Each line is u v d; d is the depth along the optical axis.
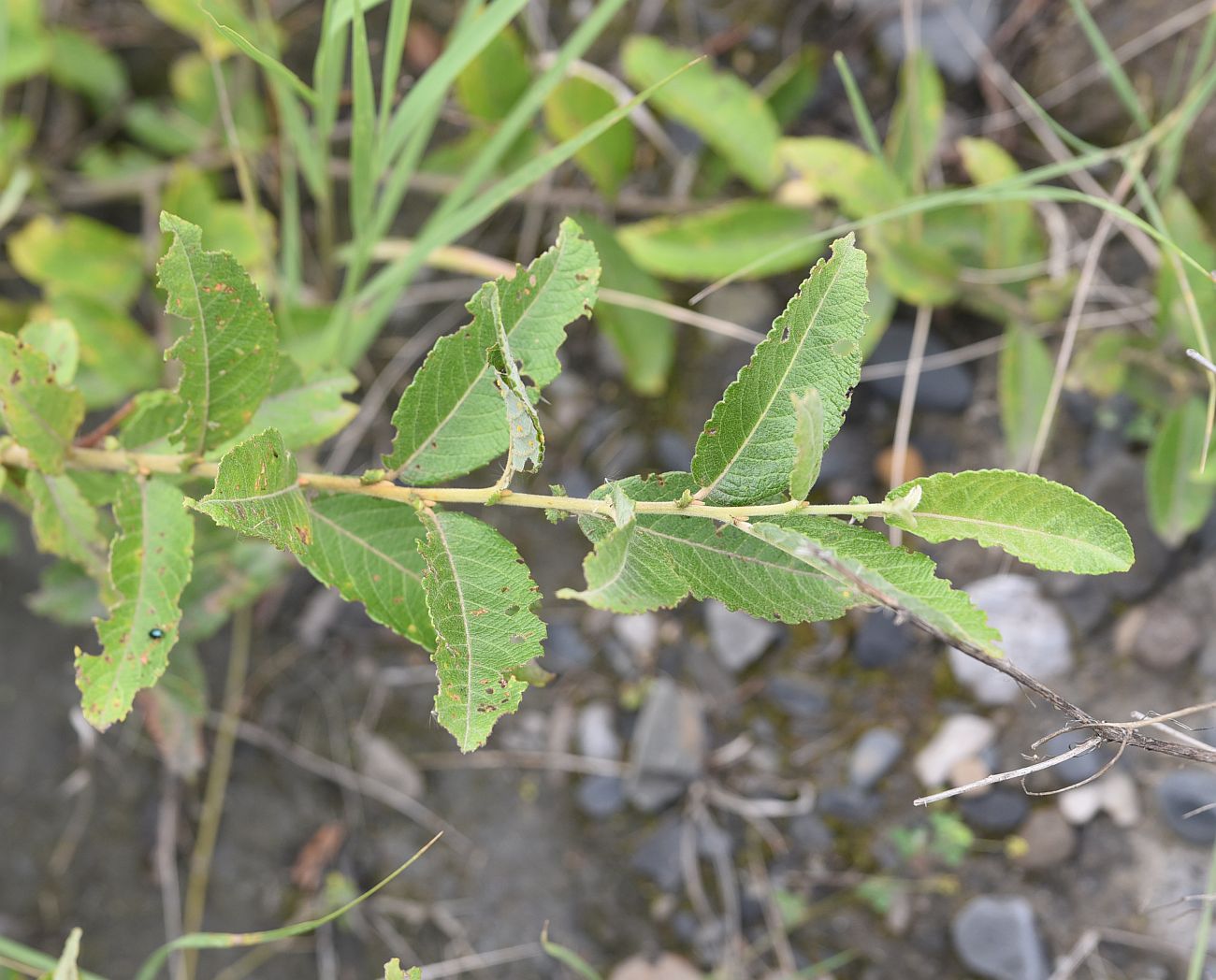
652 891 1.14
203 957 1.15
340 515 0.80
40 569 1.21
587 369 1.24
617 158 1.15
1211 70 1.05
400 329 1.26
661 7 1.26
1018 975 1.05
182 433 0.81
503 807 1.17
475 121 1.17
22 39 1.16
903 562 0.73
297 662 1.21
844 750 1.13
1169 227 1.00
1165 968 1.03
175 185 1.10
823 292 0.74
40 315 1.12
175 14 1.08
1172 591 1.07
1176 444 1.01
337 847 1.17
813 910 1.12
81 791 1.17
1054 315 1.07
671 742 1.14
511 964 1.14
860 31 1.22
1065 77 1.17
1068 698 1.09
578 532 1.22
